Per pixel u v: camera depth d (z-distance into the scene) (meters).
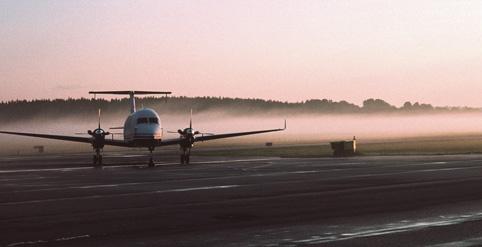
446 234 19.27
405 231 19.88
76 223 22.30
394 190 32.44
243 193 32.31
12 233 20.16
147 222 22.39
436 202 27.23
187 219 23.06
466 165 53.12
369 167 53.28
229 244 18.02
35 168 66.50
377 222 21.80
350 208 25.62
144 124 65.75
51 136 71.69
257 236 19.28
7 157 129.75
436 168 49.44
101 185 39.25
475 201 27.50
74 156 123.56
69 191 35.22
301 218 23.05
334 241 18.28
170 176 46.88
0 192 35.06
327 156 84.56
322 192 32.09
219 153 109.69
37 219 23.39
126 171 55.66
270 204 27.33
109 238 19.14
